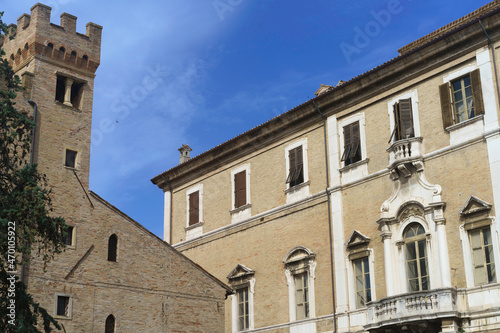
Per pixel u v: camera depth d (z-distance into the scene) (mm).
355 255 34969
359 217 35375
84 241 33969
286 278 38562
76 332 32312
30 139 28062
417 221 32531
